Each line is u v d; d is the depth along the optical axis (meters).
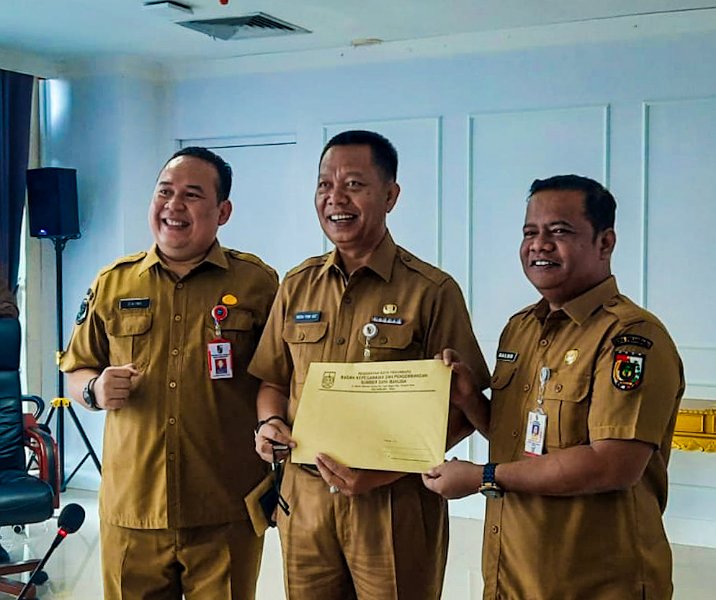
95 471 5.75
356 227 2.07
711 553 4.46
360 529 2.06
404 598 2.06
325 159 2.11
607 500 1.76
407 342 2.07
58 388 5.62
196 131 5.80
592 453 1.70
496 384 1.95
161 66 5.81
